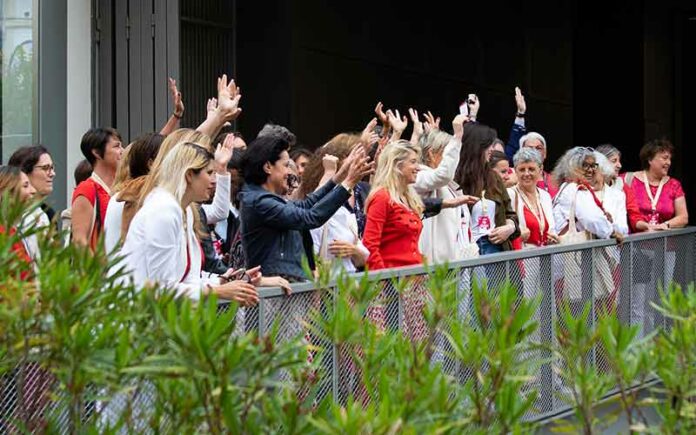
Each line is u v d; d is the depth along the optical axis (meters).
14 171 7.51
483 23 23.88
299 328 6.91
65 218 9.58
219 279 6.80
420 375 3.88
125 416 4.05
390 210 8.66
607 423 4.35
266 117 17.33
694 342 4.41
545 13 25.72
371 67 20.42
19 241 4.30
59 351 3.82
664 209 13.35
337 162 8.85
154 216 6.32
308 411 3.79
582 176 11.39
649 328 11.59
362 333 4.34
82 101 13.97
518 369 4.11
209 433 3.71
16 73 13.58
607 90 24.39
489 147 10.18
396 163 8.74
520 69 25.14
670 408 4.36
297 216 7.51
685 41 26.61
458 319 4.57
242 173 7.89
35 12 13.48
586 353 4.50
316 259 5.06
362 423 3.39
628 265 11.22
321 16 18.84
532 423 4.28
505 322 4.04
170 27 14.10
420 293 6.96
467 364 4.11
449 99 22.92
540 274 9.63
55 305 3.79
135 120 14.23
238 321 6.50
